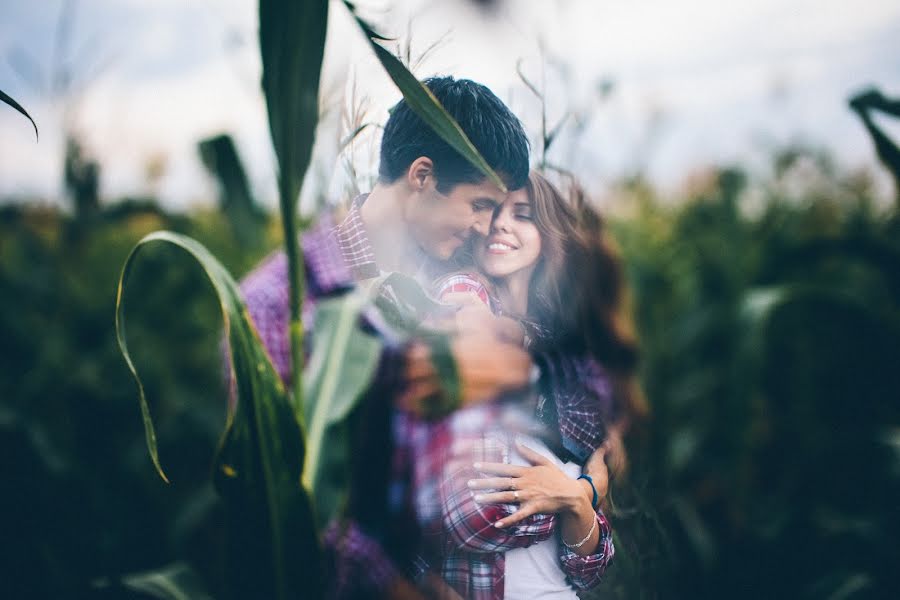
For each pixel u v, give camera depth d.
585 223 1.09
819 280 2.42
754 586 1.93
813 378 2.45
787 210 2.62
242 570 0.74
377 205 0.88
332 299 1.03
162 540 2.13
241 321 0.71
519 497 0.84
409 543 0.86
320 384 0.97
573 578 0.88
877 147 1.30
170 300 2.71
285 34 0.63
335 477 0.95
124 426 2.46
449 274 0.94
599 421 0.98
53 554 1.81
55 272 2.62
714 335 2.54
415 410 0.90
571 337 1.01
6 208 2.53
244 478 0.72
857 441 2.03
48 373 2.43
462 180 0.84
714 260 2.53
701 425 2.44
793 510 2.12
